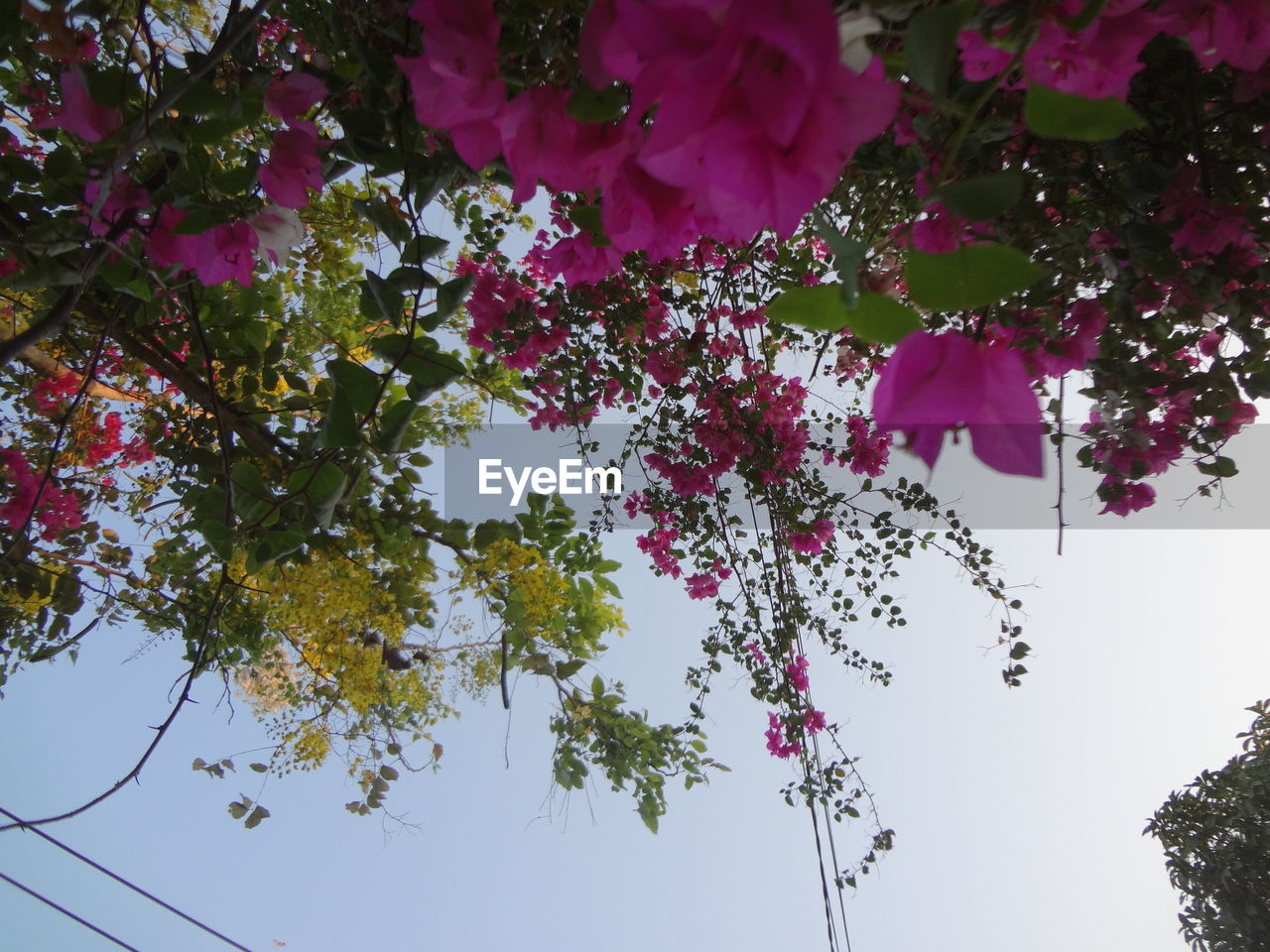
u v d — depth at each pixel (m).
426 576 2.58
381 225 1.22
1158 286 1.64
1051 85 0.59
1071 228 1.61
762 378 3.11
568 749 3.01
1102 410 1.80
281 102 1.10
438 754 2.95
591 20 0.51
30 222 1.50
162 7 1.85
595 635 2.80
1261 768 4.66
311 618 2.35
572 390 2.97
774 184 0.41
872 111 0.40
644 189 0.56
